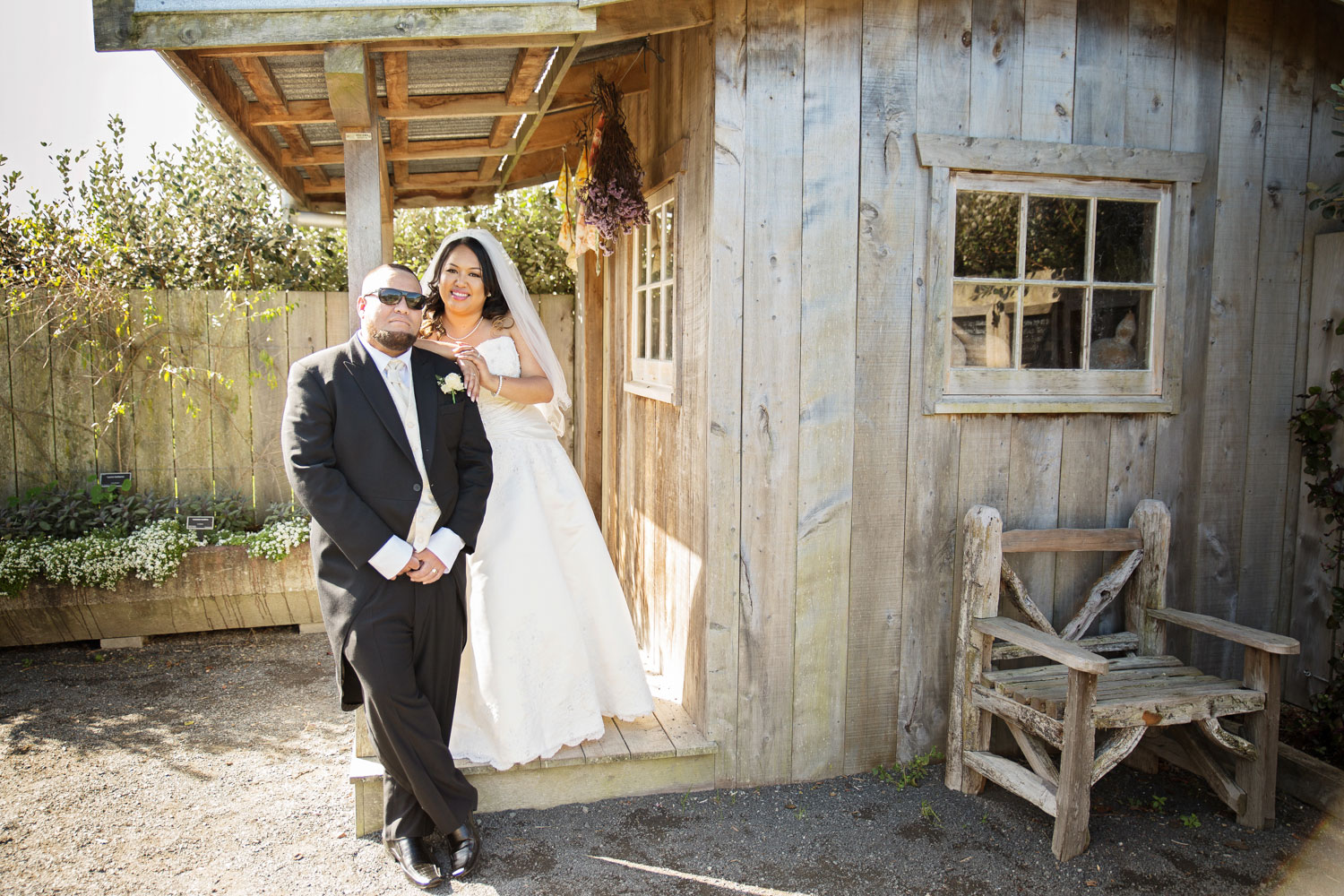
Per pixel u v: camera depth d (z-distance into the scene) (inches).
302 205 219.9
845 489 126.1
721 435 121.3
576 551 126.6
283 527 191.9
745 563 123.4
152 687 165.5
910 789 126.8
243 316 213.5
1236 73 136.7
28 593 177.9
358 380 99.2
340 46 106.3
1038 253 131.6
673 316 140.6
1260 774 118.1
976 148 125.2
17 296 198.2
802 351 123.0
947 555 131.3
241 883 103.0
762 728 126.2
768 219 120.3
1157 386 137.7
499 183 241.3
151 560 180.5
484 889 101.9
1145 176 131.9
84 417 205.2
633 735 126.3
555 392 127.5
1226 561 143.6
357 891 101.7
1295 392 144.6
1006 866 108.7
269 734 145.8
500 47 114.3
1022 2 126.7
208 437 213.0
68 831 114.3
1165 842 115.0
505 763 115.8
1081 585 137.9
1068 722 108.4
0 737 142.9
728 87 117.4
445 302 122.3
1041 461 133.9
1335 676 138.2
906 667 131.1
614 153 146.0
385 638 97.1
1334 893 103.7
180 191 243.1
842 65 121.1
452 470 104.2
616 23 114.7
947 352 128.7
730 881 104.5
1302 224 142.2
